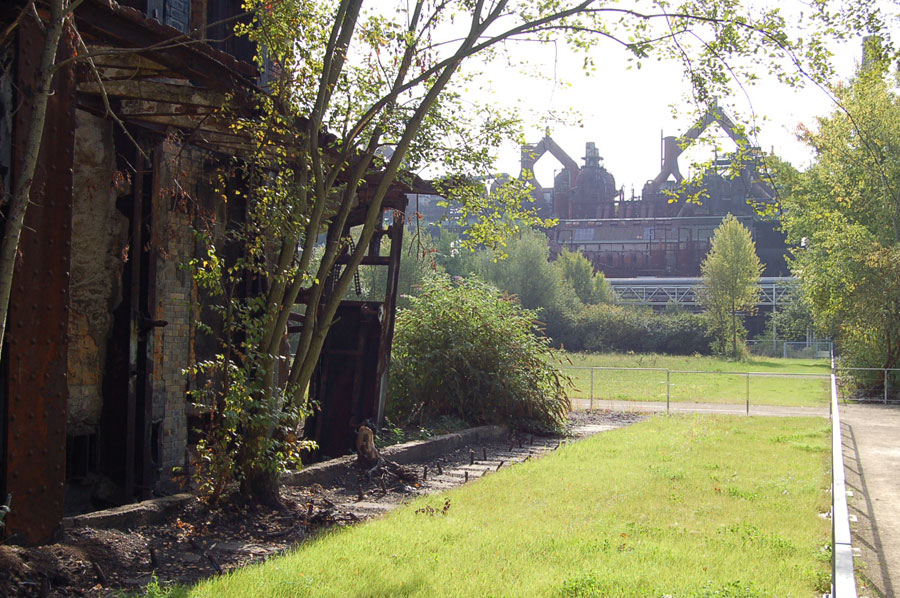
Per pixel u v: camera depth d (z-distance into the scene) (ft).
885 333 89.61
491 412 56.54
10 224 17.10
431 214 233.55
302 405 30.14
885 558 22.80
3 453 19.95
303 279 29.43
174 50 23.27
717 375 128.26
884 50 26.50
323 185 29.12
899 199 93.45
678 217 288.71
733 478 36.17
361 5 29.89
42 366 20.88
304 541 24.20
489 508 29.12
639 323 211.61
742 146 28.55
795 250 116.26
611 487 33.53
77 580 19.61
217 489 27.61
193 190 34.12
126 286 30.60
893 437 52.80
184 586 19.16
